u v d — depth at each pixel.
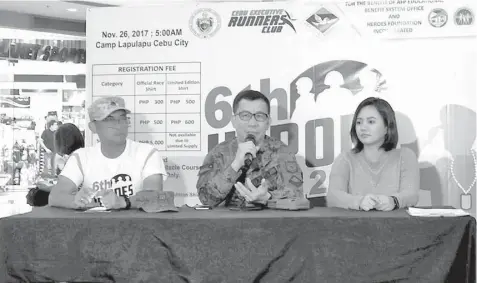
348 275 1.90
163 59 3.51
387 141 2.76
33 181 6.98
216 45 3.47
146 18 3.52
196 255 1.93
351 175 2.79
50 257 1.95
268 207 2.30
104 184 2.60
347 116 3.40
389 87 3.36
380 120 2.74
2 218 1.98
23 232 1.96
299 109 3.44
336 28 3.39
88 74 3.57
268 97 3.45
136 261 1.94
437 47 3.32
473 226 1.90
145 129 3.54
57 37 7.12
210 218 1.94
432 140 3.34
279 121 3.45
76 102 7.18
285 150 2.93
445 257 1.89
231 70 3.47
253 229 1.92
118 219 1.95
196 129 3.51
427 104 3.34
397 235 1.90
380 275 1.90
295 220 1.92
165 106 3.52
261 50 3.45
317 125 3.43
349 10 3.38
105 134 2.60
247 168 2.66
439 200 3.35
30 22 6.92
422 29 3.33
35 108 7.07
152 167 2.63
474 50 3.29
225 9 3.46
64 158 3.57
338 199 2.37
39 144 7.05
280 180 2.80
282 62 3.44
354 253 1.90
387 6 3.35
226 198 2.68
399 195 2.38
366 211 2.16
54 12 6.87
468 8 3.29
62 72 7.16
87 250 1.95
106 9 3.55
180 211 2.19
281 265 1.92
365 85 3.38
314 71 3.42
